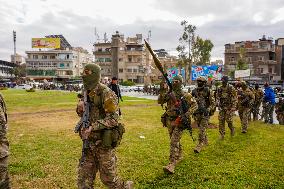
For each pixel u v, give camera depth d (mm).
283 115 15398
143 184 5504
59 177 5805
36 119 14422
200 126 7789
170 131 6250
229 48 85125
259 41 81000
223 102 9664
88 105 4031
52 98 31984
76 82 66625
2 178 4109
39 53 100688
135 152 7676
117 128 4004
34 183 5480
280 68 80062
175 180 5734
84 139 3945
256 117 15758
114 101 3984
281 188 5492
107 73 91625
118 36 90375
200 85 7980
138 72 90062
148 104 24641
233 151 8102
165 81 6281
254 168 6566
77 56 106000
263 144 9055
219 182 5676
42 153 7566
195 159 7203
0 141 4102
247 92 11102
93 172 4121
